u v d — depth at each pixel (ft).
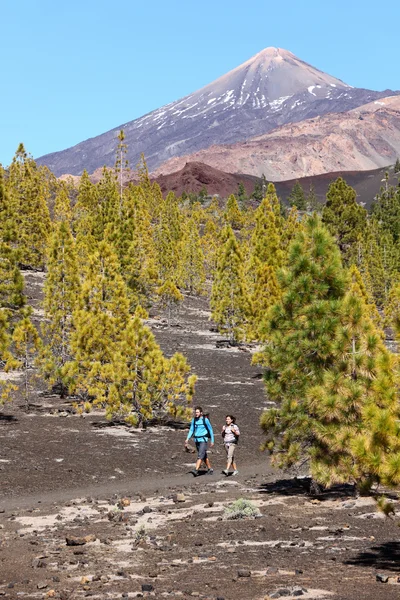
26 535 44.42
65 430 90.17
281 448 60.23
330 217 334.03
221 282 181.88
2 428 88.94
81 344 104.68
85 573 34.35
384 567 33.42
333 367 58.13
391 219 477.36
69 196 426.10
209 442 91.09
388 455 29.96
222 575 32.73
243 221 491.31
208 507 53.57
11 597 29.71
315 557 36.27
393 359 31.42
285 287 61.93
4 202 104.83
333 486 64.28
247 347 179.32
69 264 116.88
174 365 96.32
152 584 31.48
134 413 94.73
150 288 209.05
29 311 101.71
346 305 54.08
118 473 70.64
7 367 95.30
